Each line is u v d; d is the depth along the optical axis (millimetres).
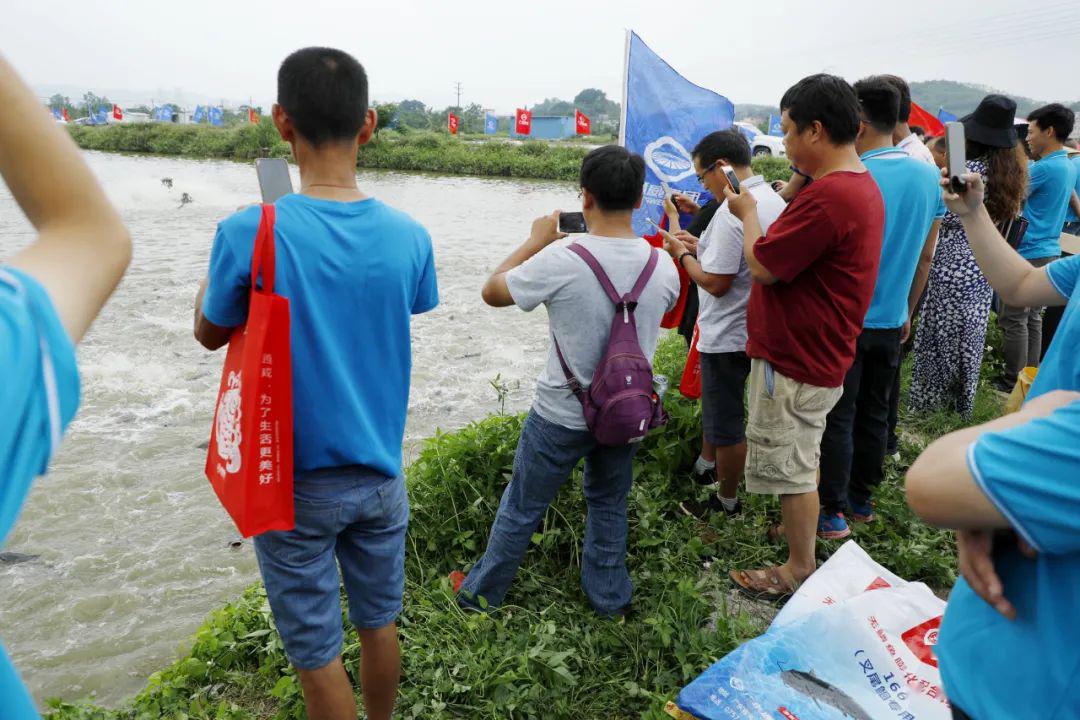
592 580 3191
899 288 3562
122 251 1020
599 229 2807
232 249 1923
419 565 3482
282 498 1964
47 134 970
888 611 2527
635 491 3906
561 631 3090
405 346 2191
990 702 1308
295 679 2791
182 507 5176
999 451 1172
